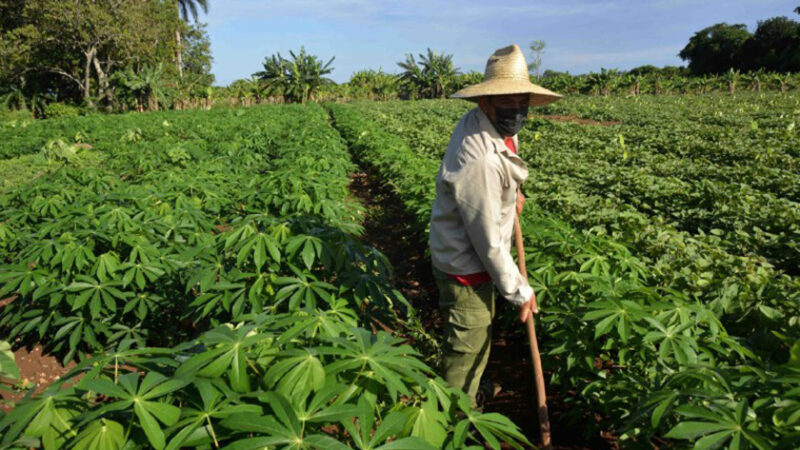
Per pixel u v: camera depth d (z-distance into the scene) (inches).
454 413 70.3
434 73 2481.5
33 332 158.1
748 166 354.0
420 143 518.9
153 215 173.9
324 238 127.6
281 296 104.7
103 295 133.2
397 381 59.7
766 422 67.2
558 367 115.6
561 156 440.5
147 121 877.8
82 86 1694.1
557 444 115.2
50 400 56.9
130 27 1576.0
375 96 2625.5
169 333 155.1
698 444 62.0
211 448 54.6
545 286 128.3
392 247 271.1
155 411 53.7
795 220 206.2
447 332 105.1
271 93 2271.2
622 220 207.2
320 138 462.3
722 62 2898.6
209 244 134.6
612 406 100.0
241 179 287.9
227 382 62.6
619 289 115.1
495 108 91.6
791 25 2598.4
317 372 59.4
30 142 630.5
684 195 271.6
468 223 90.1
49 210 192.7
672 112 1040.2
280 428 52.4
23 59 1529.3
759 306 115.3
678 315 100.0
